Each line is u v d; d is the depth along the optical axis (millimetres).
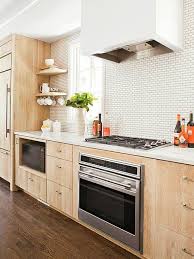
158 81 2496
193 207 1521
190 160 1516
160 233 1721
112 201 2086
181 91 2305
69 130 3758
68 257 1953
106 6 2250
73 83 3770
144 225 1838
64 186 2684
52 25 3395
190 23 2238
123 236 1980
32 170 3311
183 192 1574
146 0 1938
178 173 1601
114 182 2043
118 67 2922
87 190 2354
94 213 2277
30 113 3926
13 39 3684
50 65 3779
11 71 3742
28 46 3855
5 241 2178
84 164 2357
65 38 3854
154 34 1891
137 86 2705
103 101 3113
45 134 3357
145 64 2619
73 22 3285
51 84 4145
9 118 3814
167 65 2416
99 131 2934
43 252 2016
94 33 2365
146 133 2615
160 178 1716
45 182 3021
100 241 2215
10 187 3773
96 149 2242
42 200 3123
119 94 2916
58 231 2393
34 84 3953
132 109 2762
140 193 1854
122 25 2109
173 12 2115
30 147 3408
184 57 2283
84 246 2123
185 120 2262
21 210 2912
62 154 2705
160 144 2119
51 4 2805
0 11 3314
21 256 1950
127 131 2822
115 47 2244
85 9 2477
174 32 2129
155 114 2529
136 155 1882
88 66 3615
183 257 1583
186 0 2271
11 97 3738
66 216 2764
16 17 3311
